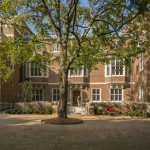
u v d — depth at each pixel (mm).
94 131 19438
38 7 24766
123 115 31500
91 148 13398
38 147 13656
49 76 44656
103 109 32750
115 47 27688
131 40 26984
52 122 23562
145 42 26844
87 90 43531
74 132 18984
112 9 23281
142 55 35688
